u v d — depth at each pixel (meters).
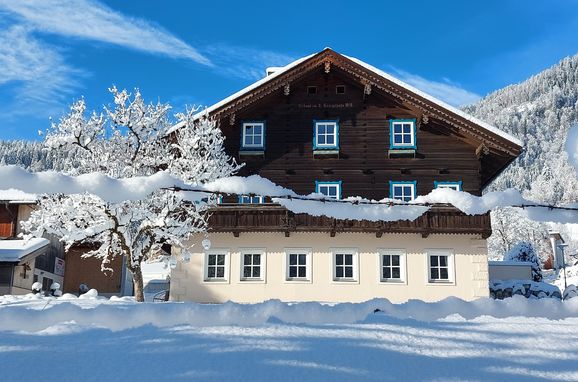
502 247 60.09
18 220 28.38
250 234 22.64
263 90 23.61
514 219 59.97
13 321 4.61
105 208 17.77
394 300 21.86
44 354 6.17
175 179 4.43
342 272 22.34
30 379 5.43
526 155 181.50
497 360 6.41
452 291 21.84
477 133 22.77
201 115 22.72
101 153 20.36
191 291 22.31
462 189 23.22
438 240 22.27
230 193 4.71
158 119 21.94
